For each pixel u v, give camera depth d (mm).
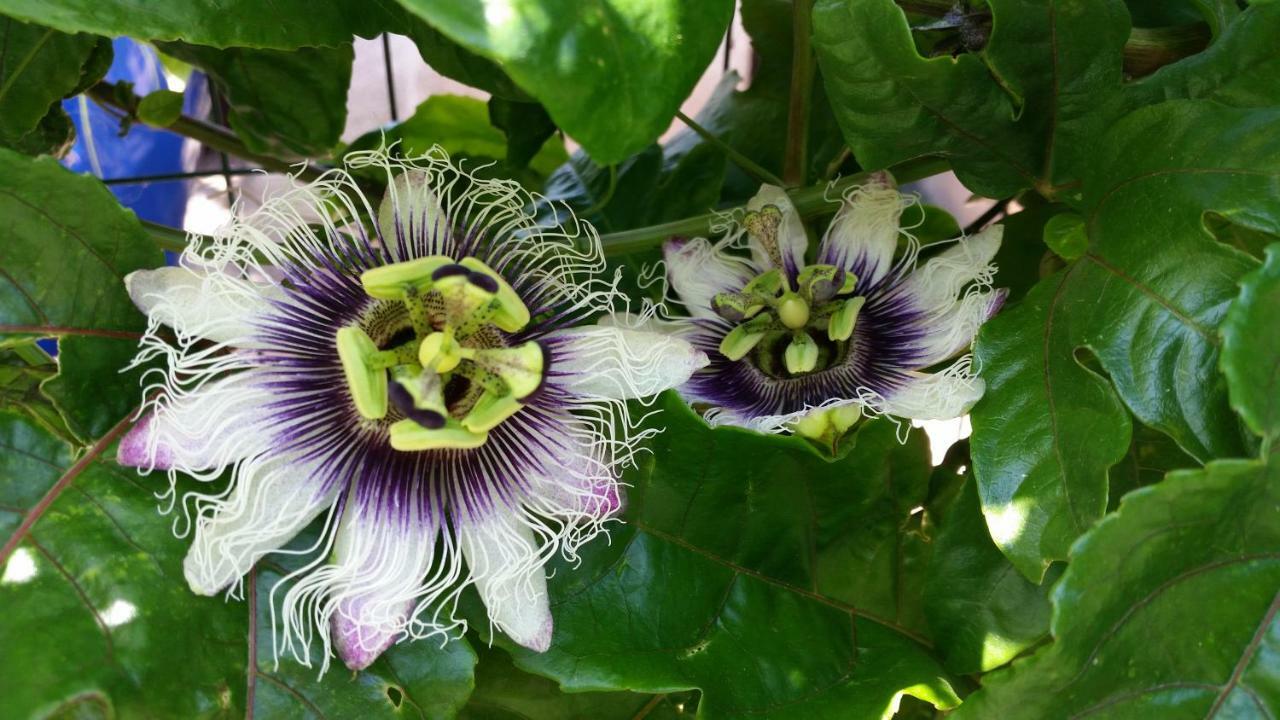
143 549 134
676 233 184
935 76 153
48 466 135
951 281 173
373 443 148
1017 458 149
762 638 167
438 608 144
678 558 166
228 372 145
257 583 140
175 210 316
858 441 171
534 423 152
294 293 150
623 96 117
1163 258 142
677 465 162
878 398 169
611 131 117
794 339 177
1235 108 143
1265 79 154
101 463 137
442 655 144
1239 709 129
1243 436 134
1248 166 139
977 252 173
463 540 146
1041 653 126
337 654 140
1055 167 165
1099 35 154
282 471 141
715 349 181
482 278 148
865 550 178
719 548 169
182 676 132
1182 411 138
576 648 154
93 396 139
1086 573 122
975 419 153
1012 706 131
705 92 368
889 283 179
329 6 156
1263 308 118
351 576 141
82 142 276
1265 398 117
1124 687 131
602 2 116
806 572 175
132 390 142
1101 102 158
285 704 137
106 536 133
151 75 286
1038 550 146
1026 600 165
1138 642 130
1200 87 157
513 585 147
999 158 165
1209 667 130
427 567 144
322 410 146
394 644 143
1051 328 153
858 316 180
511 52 110
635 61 117
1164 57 172
